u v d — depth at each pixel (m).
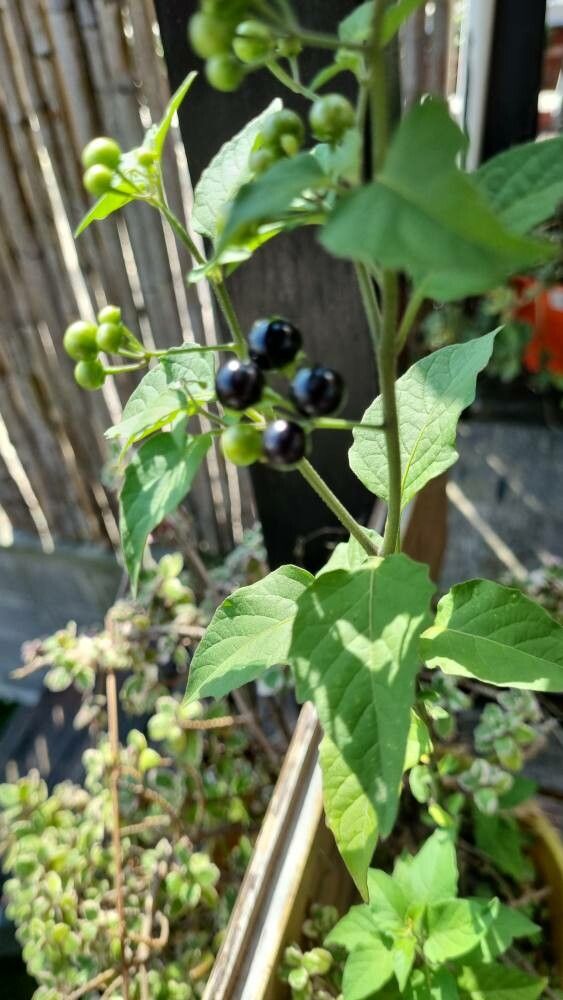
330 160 0.09
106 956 0.19
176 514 0.27
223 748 0.23
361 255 0.06
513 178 0.09
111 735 0.21
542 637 0.13
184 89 0.10
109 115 0.26
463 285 0.06
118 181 0.10
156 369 0.12
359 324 0.19
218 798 0.22
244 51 0.08
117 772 0.20
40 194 0.29
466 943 0.15
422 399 0.13
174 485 0.10
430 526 0.23
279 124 0.09
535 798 0.23
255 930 0.15
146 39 0.24
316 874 0.17
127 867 0.20
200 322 0.30
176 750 0.21
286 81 0.09
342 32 0.09
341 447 0.21
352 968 0.15
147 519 0.10
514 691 0.19
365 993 0.14
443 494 0.24
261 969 0.15
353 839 0.10
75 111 0.26
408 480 0.13
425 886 0.16
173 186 0.26
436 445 0.13
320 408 0.09
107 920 0.19
